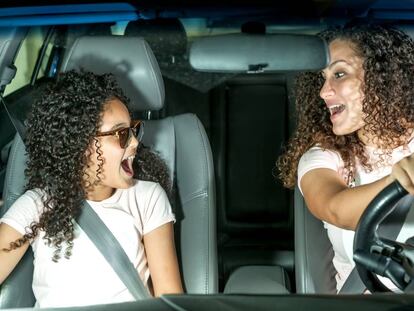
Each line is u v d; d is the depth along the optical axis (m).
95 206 2.12
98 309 1.31
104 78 2.10
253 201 3.37
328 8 2.29
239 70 2.02
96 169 2.08
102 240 2.09
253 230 3.38
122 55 2.19
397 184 1.41
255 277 2.37
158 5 2.37
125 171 2.11
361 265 1.45
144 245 2.20
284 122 3.33
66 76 2.09
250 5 2.33
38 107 2.08
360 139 2.14
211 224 2.28
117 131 2.04
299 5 2.29
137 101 2.22
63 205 2.06
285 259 2.89
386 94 2.04
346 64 2.06
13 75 2.33
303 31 2.29
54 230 2.06
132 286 2.09
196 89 3.33
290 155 2.28
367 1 2.27
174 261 2.18
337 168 2.13
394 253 1.39
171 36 2.46
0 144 2.42
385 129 2.06
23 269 2.17
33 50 2.54
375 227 1.45
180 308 1.28
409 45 2.05
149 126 2.34
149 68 2.19
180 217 2.30
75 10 2.35
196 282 2.24
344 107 2.09
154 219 2.18
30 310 1.39
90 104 2.03
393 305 1.26
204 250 2.26
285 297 1.30
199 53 2.01
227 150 3.37
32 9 2.31
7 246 2.08
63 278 2.08
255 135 3.35
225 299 1.31
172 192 2.31
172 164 2.32
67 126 2.03
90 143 2.04
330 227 2.13
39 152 2.08
